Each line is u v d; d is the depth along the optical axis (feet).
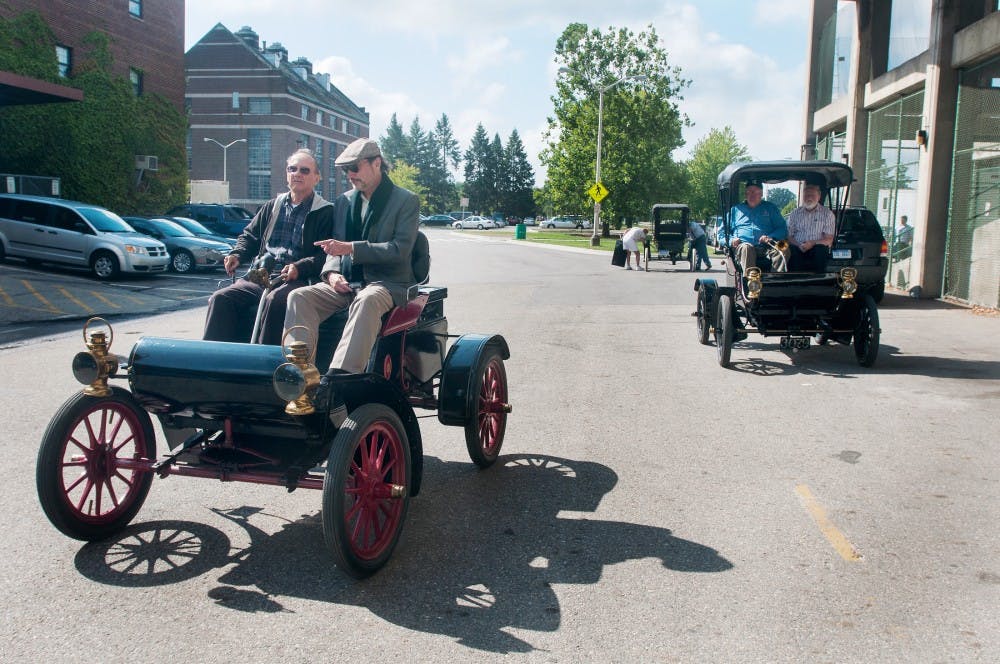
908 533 13.73
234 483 16.35
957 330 38.68
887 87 62.54
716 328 31.37
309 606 11.01
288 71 265.13
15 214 62.49
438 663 9.56
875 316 28.63
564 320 42.70
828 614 10.84
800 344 31.37
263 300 14.16
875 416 22.15
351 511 11.41
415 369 15.74
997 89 46.52
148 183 103.40
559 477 16.90
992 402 23.72
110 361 12.41
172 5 107.34
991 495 15.64
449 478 16.87
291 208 15.76
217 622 10.53
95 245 60.34
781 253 29.71
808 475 16.97
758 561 12.60
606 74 166.50
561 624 10.57
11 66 82.02
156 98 104.73
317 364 13.89
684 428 20.93
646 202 169.68
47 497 12.07
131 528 13.82
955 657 9.75
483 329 39.01
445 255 113.60
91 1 92.38
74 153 90.99
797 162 30.17
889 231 63.57
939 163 51.90
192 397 12.07
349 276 14.69
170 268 71.82
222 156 242.78
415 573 12.12
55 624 10.43
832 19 77.56
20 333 36.35
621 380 27.22
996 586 11.71
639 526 14.10
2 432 19.69
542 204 386.11
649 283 66.39
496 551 12.98
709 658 9.71
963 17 50.39
